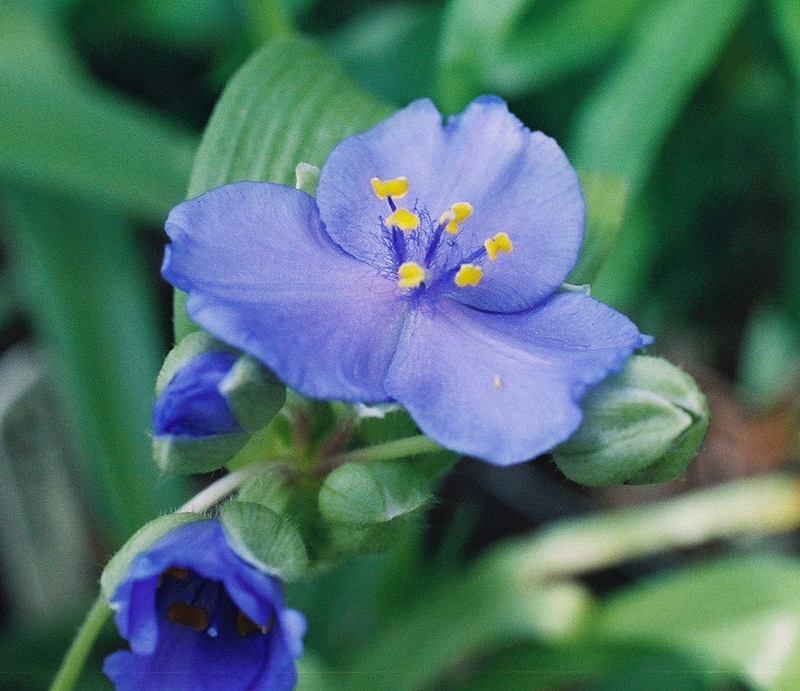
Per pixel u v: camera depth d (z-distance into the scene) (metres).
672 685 0.27
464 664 0.29
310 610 0.27
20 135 0.26
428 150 0.22
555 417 0.20
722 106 0.30
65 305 0.28
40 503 0.30
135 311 0.28
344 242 0.21
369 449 0.21
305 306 0.21
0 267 0.34
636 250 0.28
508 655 0.27
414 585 0.28
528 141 0.21
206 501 0.21
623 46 0.27
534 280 0.21
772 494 0.28
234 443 0.20
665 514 0.28
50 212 0.28
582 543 0.28
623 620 0.27
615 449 0.20
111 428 0.27
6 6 0.28
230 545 0.20
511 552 0.28
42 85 0.27
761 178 0.31
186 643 0.20
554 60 0.27
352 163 0.21
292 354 0.20
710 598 0.27
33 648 0.27
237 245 0.20
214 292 0.20
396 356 0.21
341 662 0.27
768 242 0.34
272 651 0.20
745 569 0.27
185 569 0.20
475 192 0.21
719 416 0.35
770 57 0.29
